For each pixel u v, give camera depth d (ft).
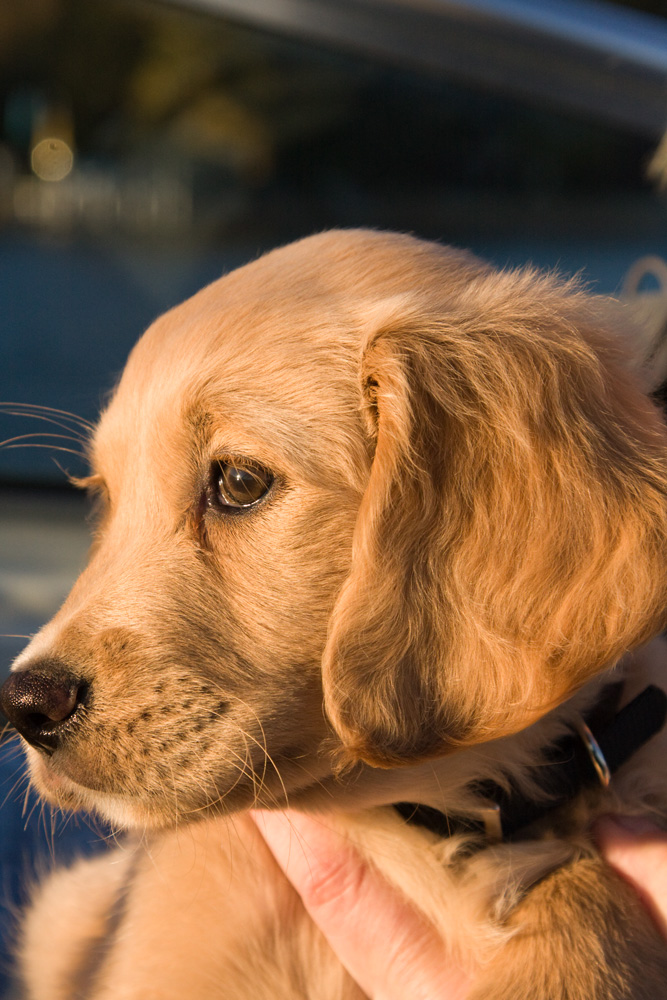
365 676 1.91
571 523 1.92
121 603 1.97
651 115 2.57
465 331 2.01
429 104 2.80
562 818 2.05
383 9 2.54
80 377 3.22
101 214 3.94
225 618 1.96
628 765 2.06
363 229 2.21
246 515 1.97
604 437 1.95
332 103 2.97
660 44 2.52
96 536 2.22
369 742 1.91
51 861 2.25
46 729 1.95
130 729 1.95
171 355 2.03
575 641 1.90
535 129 2.76
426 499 1.94
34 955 2.16
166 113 3.40
